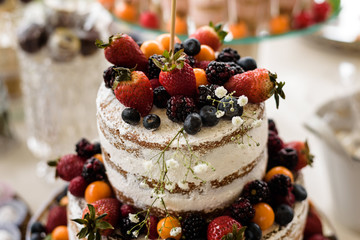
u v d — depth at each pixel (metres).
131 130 0.61
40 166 1.12
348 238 0.94
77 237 0.68
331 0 1.26
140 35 1.35
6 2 1.11
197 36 0.71
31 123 1.12
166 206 0.64
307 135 1.15
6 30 1.15
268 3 1.12
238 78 0.63
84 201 0.70
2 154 1.15
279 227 0.67
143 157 0.61
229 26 1.14
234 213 0.64
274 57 1.39
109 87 0.65
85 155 0.73
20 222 0.95
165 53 0.60
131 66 0.63
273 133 0.74
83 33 0.99
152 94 0.61
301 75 1.32
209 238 0.63
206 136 0.60
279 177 0.67
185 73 0.60
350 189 0.90
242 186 0.65
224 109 0.60
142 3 1.18
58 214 0.77
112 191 0.69
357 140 1.00
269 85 0.62
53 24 0.99
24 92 1.09
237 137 0.61
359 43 1.37
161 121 0.62
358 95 1.01
